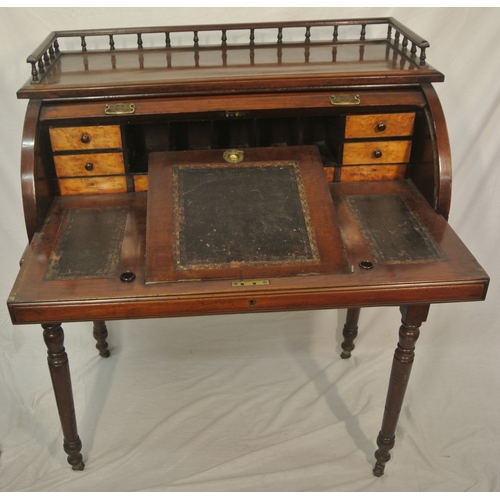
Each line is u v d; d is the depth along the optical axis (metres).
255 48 2.73
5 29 2.77
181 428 2.84
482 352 3.22
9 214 3.11
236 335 3.38
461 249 2.17
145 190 2.50
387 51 2.66
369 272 2.08
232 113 2.34
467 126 3.06
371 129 2.45
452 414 2.88
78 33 2.62
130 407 2.96
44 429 2.81
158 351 3.29
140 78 2.30
